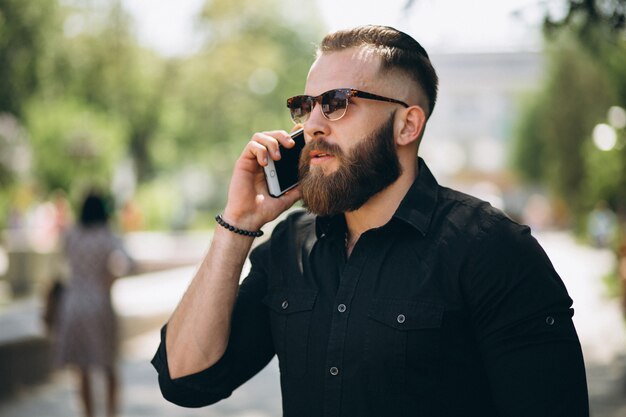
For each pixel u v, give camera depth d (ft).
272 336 7.25
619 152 45.85
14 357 26.23
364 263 6.59
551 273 6.41
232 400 25.46
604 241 101.96
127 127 114.01
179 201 129.80
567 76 113.91
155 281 51.75
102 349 21.94
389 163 6.70
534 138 185.57
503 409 6.22
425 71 6.98
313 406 6.61
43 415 23.54
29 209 88.33
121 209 105.60
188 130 129.59
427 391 6.26
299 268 7.01
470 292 6.31
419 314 6.28
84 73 97.30
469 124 264.52
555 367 6.16
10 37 68.95
